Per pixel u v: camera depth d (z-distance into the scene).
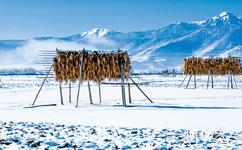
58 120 25.81
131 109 33.34
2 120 25.92
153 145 14.56
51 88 73.75
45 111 32.22
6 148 13.31
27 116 28.53
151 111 31.39
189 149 13.84
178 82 110.25
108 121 24.95
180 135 17.70
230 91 59.53
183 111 31.19
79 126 21.41
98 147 13.91
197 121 24.59
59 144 14.39
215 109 32.69
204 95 50.81
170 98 46.09
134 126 22.28
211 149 13.88
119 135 17.27
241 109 32.50
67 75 39.69
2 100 44.94
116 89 67.44
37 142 14.19
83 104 38.84
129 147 14.06
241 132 19.27
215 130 20.19
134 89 66.69
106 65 39.75
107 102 41.31
